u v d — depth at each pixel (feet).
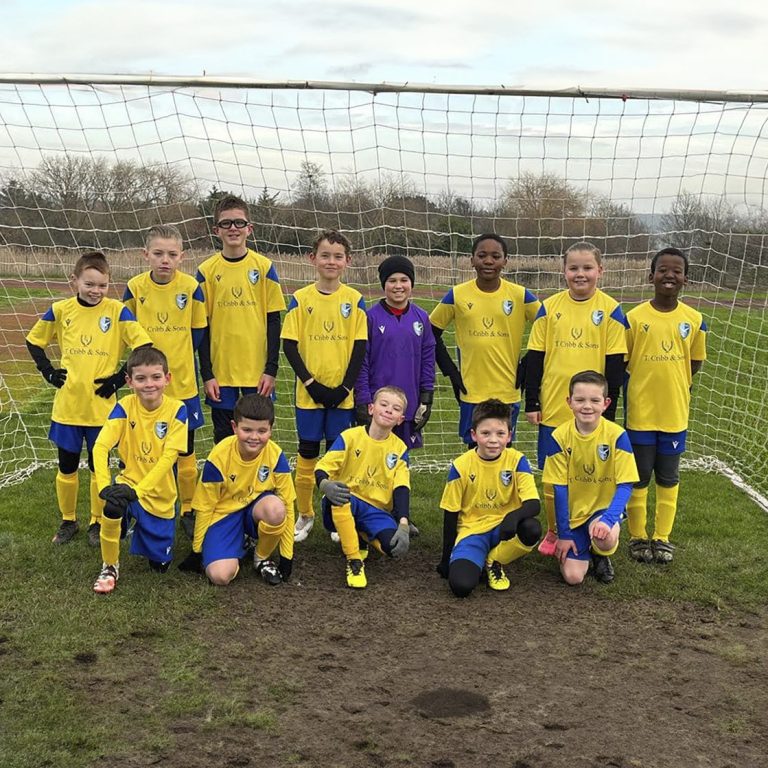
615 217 22.41
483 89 17.26
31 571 13.96
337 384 16.17
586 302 15.65
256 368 16.94
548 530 15.42
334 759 8.96
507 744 9.34
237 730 9.49
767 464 22.68
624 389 16.10
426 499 19.10
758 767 9.05
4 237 23.59
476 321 16.61
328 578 14.38
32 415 27.14
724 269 22.58
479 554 13.98
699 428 26.48
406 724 9.71
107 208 23.41
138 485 13.46
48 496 18.51
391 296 16.22
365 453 14.70
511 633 12.34
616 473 14.11
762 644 12.11
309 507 16.65
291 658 11.34
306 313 16.10
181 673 10.73
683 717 10.05
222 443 14.10
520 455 14.52
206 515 14.11
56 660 10.97
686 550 15.84
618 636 12.30
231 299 16.65
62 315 15.64
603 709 10.19
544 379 16.01
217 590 13.52
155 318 16.28
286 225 22.20
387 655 11.53
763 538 16.58
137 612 12.50
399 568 14.96
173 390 16.42
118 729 9.43
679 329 15.44
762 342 34.30
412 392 16.53
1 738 9.17
